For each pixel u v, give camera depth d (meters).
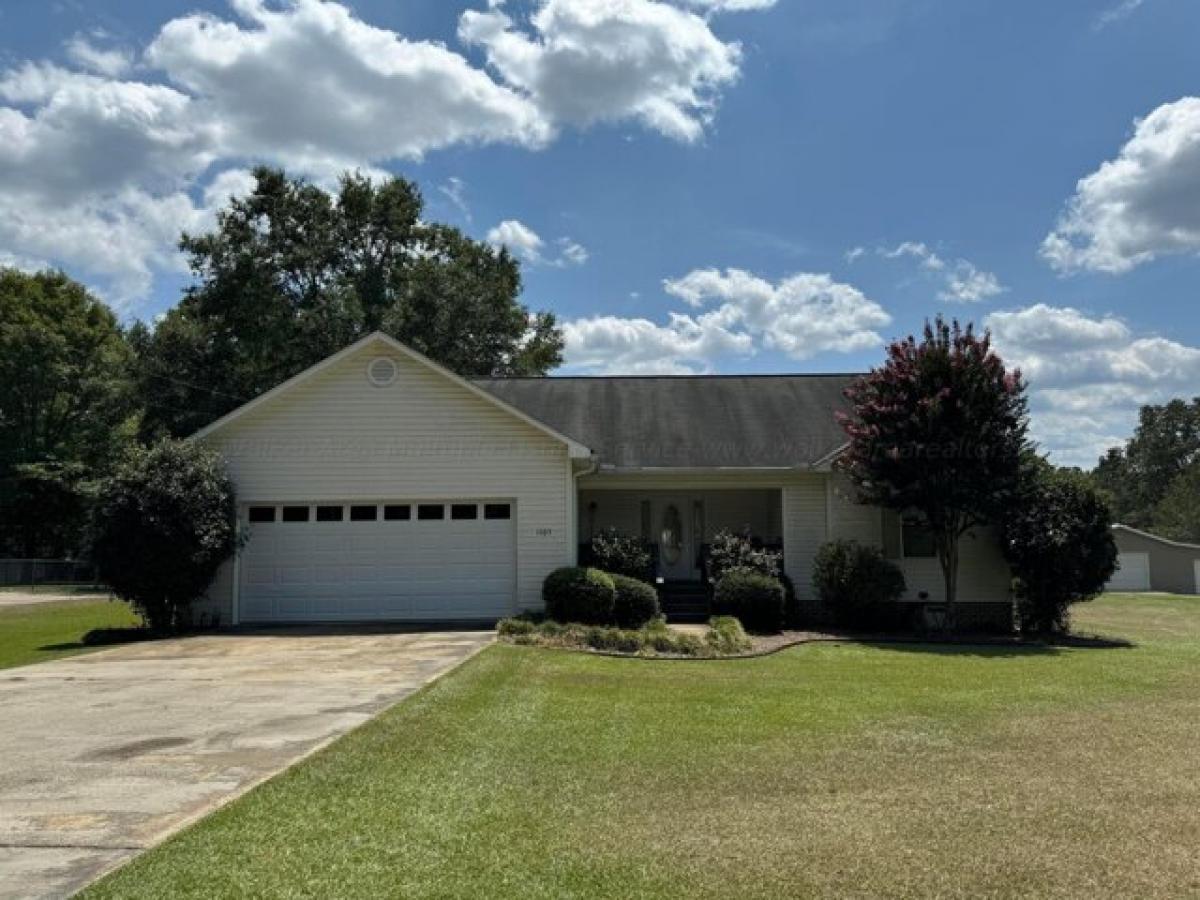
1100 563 18.31
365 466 18.14
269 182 39.66
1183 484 73.19
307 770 6.69
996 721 9.30
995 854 5.20
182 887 4.52
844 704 10.23
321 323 37.47
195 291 40.03
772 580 18.23
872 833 5.56
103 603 30.19
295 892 4.50
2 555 52.00
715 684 11.55
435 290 38.09
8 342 50.12
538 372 42.91
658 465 19.72
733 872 4.89
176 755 7.25
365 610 17.98
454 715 8.90
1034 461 18.72
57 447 51.12
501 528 18.22
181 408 39.09
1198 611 28.20
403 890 4.57
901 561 19.58
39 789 6.26
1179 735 8.64
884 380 18.27
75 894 4.39
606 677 11.80
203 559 16.75
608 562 19.12
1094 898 4.58
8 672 12.30
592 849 5.23
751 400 22.73
